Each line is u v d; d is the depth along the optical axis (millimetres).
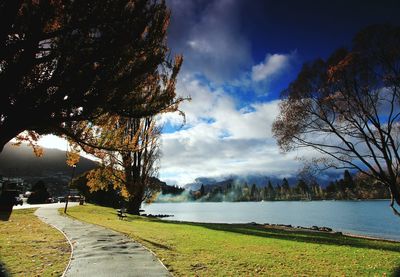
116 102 10133
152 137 38156
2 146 8578
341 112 19859
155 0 9930
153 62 10320
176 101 12680
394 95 19109
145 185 42406
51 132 12836
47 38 8328
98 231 17953
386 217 62375
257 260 12109
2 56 7867
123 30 8859
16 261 10125
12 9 7512
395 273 10328
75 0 8328
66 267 9633
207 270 10070
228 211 114562
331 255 13648
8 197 29141
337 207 117812
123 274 8961
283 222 55562
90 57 8805
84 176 66938
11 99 8891
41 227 19109
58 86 8836
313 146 21125
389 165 19188
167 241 15797
